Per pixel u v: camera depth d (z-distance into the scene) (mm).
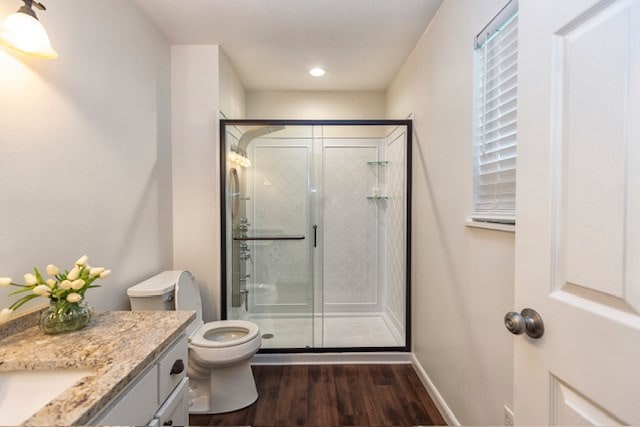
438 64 1841
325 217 3250
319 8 1827
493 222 1271
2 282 908
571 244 621
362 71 2732
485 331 1320
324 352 2404
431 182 1967
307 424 1712
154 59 1992
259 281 2893
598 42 562
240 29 2051
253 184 2895
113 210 1566
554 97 660
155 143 2002
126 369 787
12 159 1040
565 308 630
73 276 1028
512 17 1148
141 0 1740
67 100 1269
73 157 1301
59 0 1225
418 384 2109
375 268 3285
